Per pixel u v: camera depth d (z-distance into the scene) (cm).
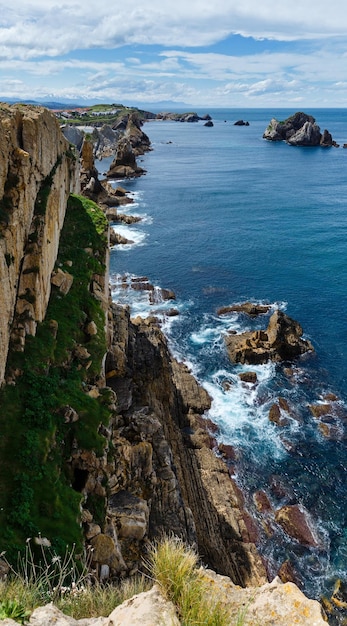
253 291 5478
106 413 2077
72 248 2908
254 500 2852
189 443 3133
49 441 1775
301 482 2992
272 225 7906
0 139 1912
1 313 1809
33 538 1452
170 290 5469
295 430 3400
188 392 3625
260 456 3178
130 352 3253
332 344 4428
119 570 1636
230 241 7106
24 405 1856
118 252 6631
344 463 3127
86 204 3409
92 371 2289
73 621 731
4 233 1914
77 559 1474
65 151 3388
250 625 716
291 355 4194
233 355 4169
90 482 1853
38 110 2606
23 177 2097
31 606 845
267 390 3797
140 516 1866
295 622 717
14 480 1608
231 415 3528
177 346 4378
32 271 2142
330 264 6194
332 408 3597
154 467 2283
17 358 1986
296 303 5188
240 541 2503
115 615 728
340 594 2322
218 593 782
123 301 5162
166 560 816
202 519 2516
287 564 2467
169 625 672
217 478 2864
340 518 2761
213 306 5131
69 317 2434
